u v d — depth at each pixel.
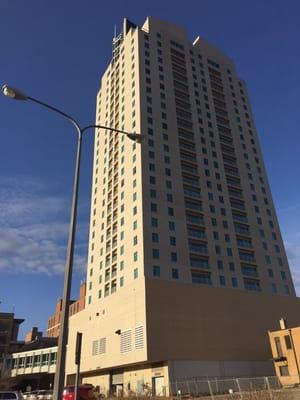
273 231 72.25
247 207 71.88
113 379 58.09
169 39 85.44
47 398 51.75
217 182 71.06
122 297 55.75
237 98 89.44
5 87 13.88
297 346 47.09
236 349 53.09
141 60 76.69
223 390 47.62
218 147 76.50
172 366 47.12
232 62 96.06
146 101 71.75
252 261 65.00
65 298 10.88
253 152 82.19
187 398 39.53
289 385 44.91
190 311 52.34
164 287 52.09
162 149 67.50
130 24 92.88
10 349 104.25
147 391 47.28
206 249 61.19
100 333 60.12
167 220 59.91
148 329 47.91
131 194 63.22
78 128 14.94
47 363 82.75
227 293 57.62
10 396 25.50
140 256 54.94
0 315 106.31
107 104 86.94
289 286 66.44
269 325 58.56
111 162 76.06
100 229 72.56
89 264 72.69
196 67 86.31
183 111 76.12
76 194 13.05
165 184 63.66
